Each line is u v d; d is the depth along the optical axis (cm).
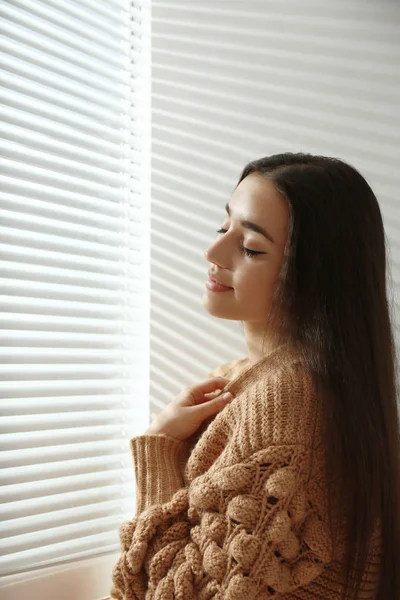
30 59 123
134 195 140
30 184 124
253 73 141
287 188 82
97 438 130
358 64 145
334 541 74
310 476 74
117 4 140
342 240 83
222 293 87
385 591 81
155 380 131
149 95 141
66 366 127
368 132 143
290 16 143
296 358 82
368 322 85
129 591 77
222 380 95
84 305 131
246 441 74
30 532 118
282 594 71
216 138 139
